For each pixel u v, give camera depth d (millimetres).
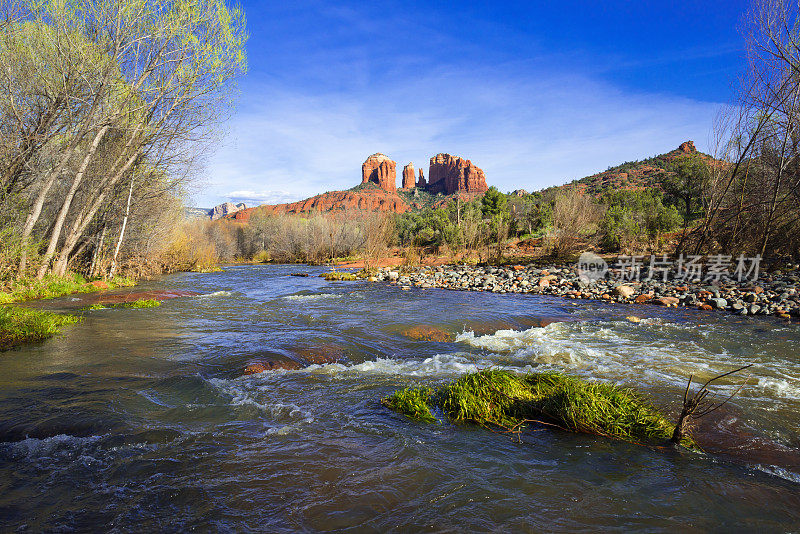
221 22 17641
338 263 35469
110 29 15688
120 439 3910
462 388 4883
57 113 15008
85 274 19641
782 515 2826
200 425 4285
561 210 24969
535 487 3184
